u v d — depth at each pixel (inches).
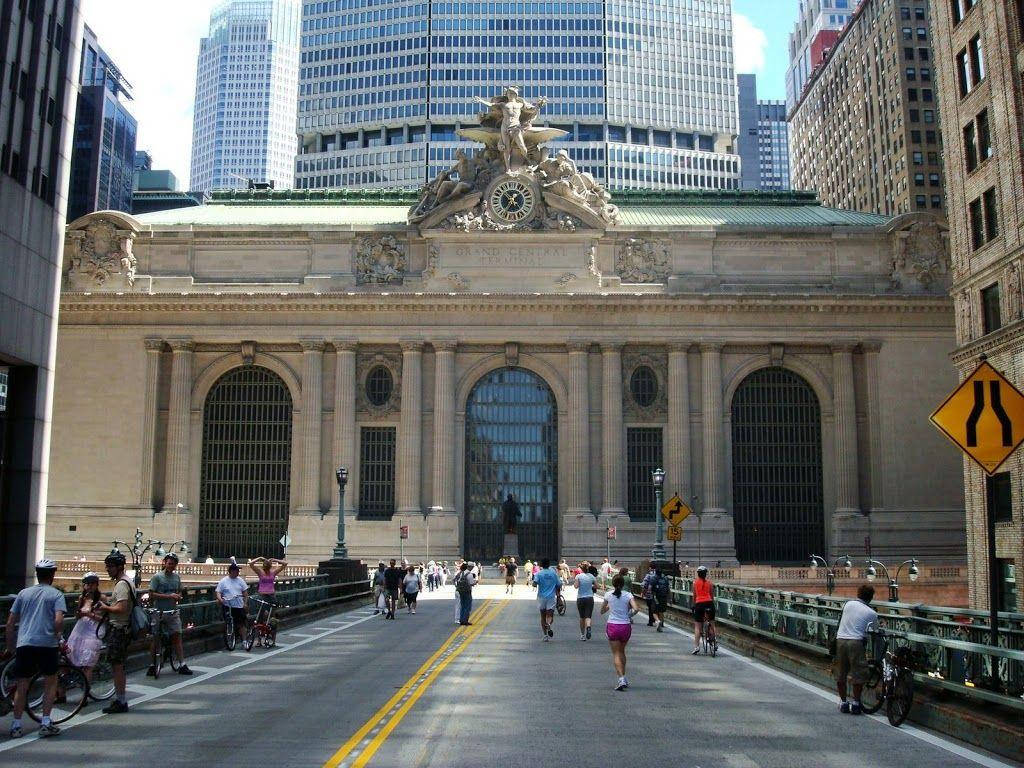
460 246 3472.0
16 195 1777.8
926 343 3437.5
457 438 3457.2
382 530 3346.5
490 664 1143.0
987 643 944.3
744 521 3472.0
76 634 797.2
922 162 5669.3
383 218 3833.7
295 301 3417.8
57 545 3363.7
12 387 1854.1
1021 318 1770.4
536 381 3550.7
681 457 3385.8
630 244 3494.1
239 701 872.3
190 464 3452.3
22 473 1835.6
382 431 3476.9
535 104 3597.4
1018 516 1781.5
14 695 782.5
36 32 1859.0
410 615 1950.1
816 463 3499.0
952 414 818.8
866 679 832.3
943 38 2135.8
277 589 1626.5
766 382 3526.1
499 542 3474.4
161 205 5915.4
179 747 682.8
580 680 1019.3
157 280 3491.6
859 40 6535.4
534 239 3457.2
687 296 3393.2
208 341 3462.1
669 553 3314.5
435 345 3430.1
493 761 642.2
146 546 3120.1
